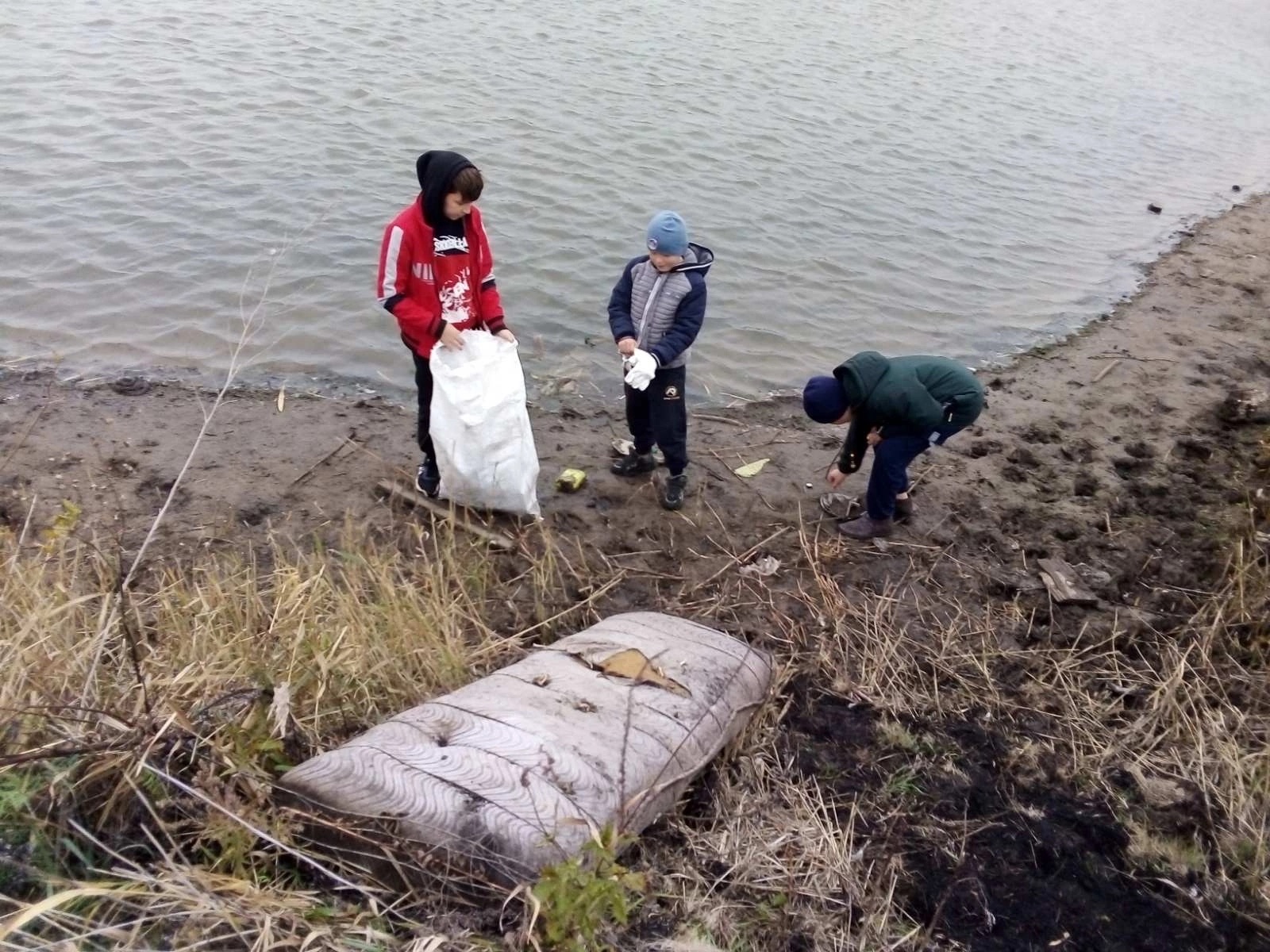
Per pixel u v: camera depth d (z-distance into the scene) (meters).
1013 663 4.20
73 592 3.65
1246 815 3.46
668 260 4.60
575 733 2.90
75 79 9.70
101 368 6.03
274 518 4.81
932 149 11.26
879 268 8.44
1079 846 3.31
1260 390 6.73
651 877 2.91
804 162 10.24
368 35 11.94
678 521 5.06
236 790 2.84
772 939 2.85
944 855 3.22
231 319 6.64
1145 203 10.98
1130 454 6.09
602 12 14.22
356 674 3.47
